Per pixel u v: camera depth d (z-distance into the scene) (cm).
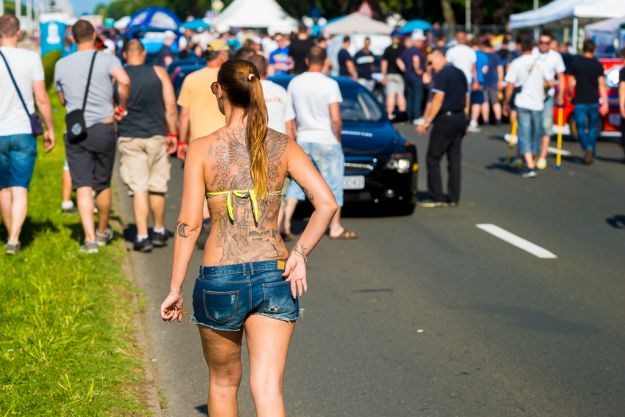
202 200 559
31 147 1177
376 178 1554
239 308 545
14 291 995
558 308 1038
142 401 732
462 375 823
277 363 547
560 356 874
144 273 1191
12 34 1170
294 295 550
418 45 3194
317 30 5997
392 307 1041
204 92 1216
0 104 1161
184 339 923
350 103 1700
